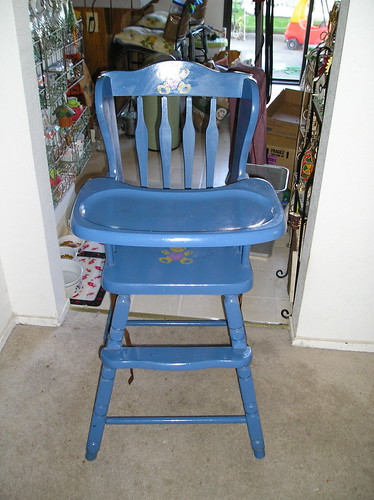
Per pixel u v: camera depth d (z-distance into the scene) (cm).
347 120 125
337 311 160
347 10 113
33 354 164
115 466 132
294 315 171
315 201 143
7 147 137
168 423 130
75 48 260
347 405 149
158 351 122
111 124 124
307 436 140
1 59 123
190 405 149
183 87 126
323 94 168
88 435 134
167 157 132
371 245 144
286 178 213
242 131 126
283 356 166
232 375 159
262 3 290
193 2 321
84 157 273
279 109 281
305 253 155
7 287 167
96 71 340
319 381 157
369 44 114
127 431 141
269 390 153
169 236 95
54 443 136
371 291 154
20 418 143
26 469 130
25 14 124
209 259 122
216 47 396
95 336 172
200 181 287
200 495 125
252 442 132
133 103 340
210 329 176
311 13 443
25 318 175
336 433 141
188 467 132
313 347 169
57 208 224
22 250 158
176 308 186
